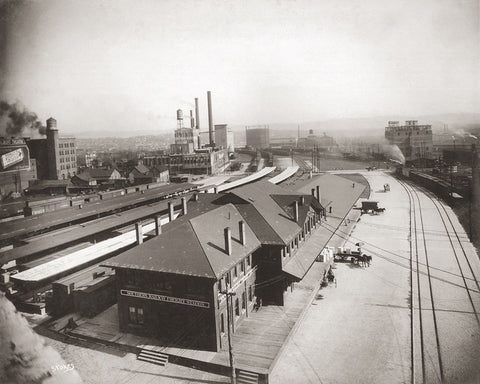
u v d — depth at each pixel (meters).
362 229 63.09
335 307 36.22
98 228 55.69
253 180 114.31
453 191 79.81
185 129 175.75
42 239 49.97
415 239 56.19
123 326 32.53
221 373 27.33
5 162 86.50
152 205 71.38
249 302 34.91
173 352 29.25
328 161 167.50
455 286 39.44
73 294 36.91
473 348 28.34
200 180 129.88
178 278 29.81
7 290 40.06
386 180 115.31
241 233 33.88
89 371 28.03
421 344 29.39
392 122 157.88
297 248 41.34
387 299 37.34
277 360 28.12
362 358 28.16
